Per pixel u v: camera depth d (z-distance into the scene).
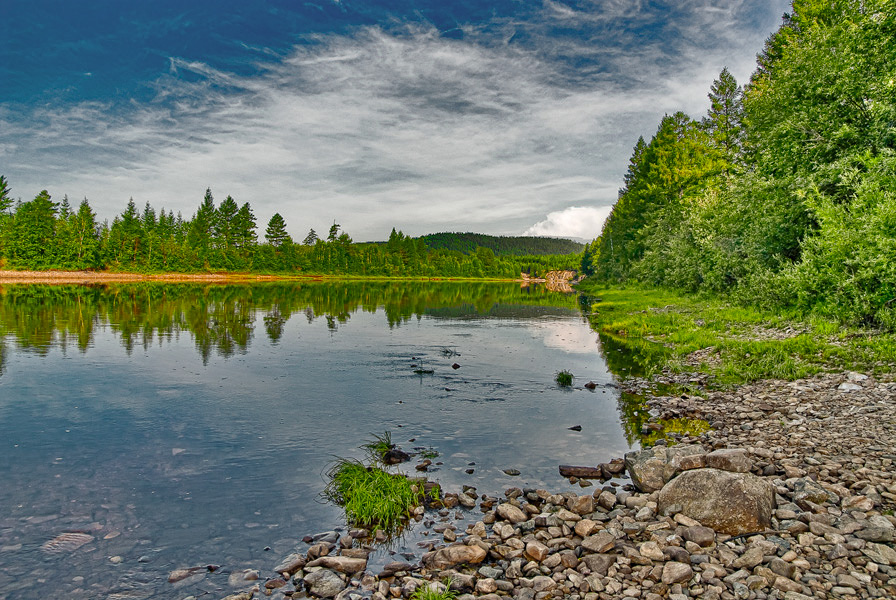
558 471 7.99
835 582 4.60
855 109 19.39
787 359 13.80
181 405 11.26
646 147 62.78
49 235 86.81
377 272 154.12
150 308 34.22
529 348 20.39
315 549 5.59
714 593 4.58
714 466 6.96
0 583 4.91
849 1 21.95
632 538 5.78
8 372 14.19
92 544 5.67
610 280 77.50
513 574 5.14
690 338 20.36
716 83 47.50
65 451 8.43
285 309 36.94
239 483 7.35
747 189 24.55
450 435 9.62
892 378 11.25
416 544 5.86
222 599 4.74
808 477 6.96
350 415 10.76
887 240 14.18
